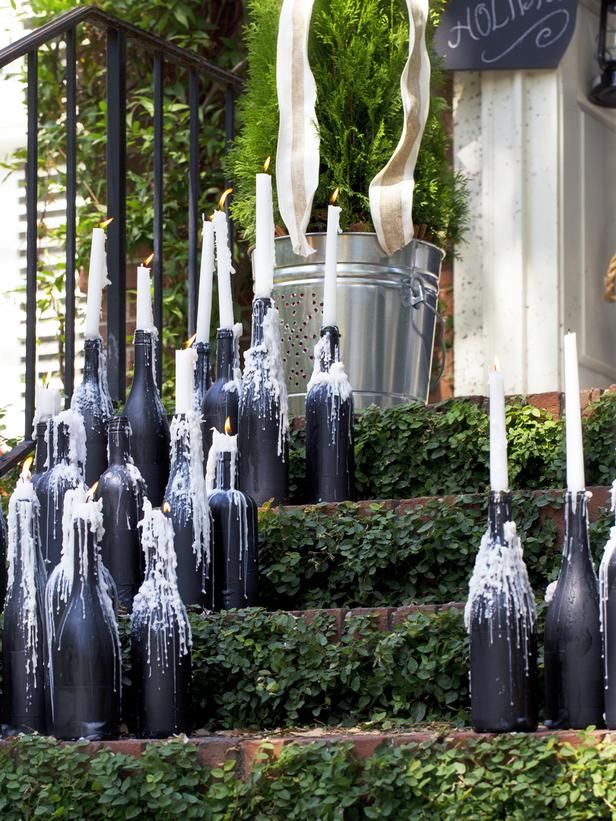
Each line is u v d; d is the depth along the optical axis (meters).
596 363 6.02
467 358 6.00
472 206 6.03
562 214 5.93
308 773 2.65
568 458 2.80
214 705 3.15
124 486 3.37
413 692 3.02
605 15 6.04
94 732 2.88
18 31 7.10
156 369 4.81
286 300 4.54
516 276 5.93
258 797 2.65
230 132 5.31
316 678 3.05
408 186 4.47
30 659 3.02
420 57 4.55
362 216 4.55
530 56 5.90
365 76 4.60
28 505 3.08
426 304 4.57
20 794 2.74
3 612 3.14
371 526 3.49
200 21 6.85
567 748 2.55
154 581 2.97
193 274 5.04
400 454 3.88
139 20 6.88
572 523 2.77
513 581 2.73
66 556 2.96
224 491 3.40
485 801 2.54
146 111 6.89
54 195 7.03
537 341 5.89
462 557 3.40
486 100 6.04
